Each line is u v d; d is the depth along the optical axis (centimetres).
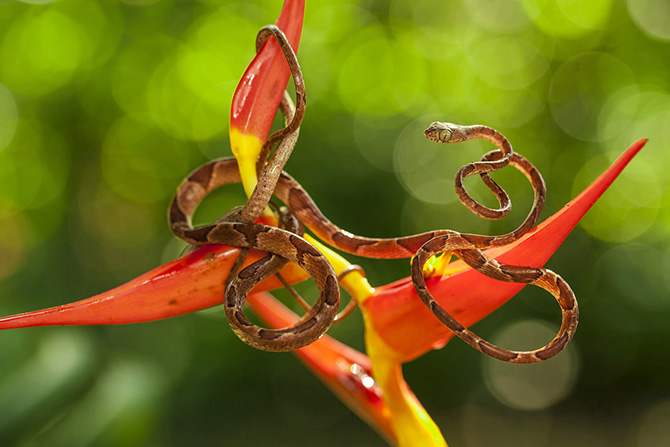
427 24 373
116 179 358
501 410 289
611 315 311
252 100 80
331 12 365
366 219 307
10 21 345
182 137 354
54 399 131
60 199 358
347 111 337
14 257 346
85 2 342
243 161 81
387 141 323
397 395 83
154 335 261
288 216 84
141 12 346
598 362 306
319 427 279
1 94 348
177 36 349
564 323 79
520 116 353
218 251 81
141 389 150
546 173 339
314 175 307
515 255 80
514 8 364
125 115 354
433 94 359
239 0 353
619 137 346
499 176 319
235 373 287
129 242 354
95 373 148
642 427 275
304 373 290
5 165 358
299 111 80
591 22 351
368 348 83
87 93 345
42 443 127
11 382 130
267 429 274
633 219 343
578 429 276
